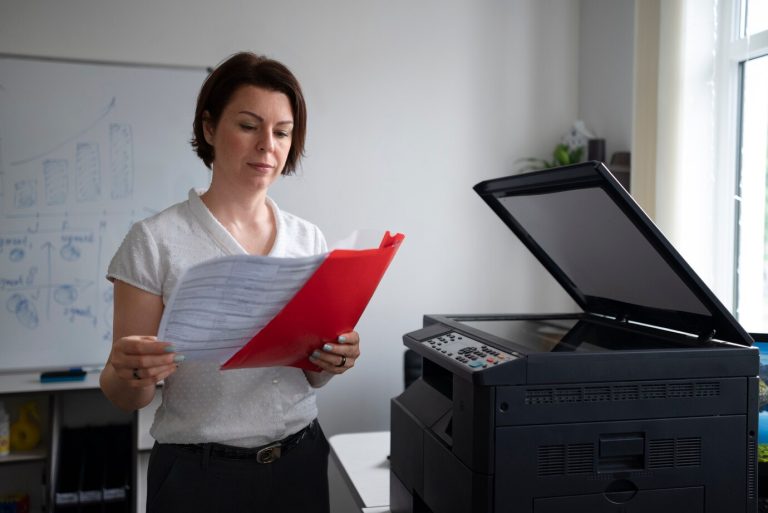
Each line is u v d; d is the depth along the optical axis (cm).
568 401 88
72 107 253
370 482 136
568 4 304
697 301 98
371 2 284
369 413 290
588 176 91
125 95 258
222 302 81
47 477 230
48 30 254
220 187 105
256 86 99
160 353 82
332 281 86
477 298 300
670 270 96
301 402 108
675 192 216
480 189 124
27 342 250
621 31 270
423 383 123
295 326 89
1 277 247
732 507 93
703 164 221
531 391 87
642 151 229
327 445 118
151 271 97
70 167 253
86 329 255
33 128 250
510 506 86
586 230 108
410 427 114
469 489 87
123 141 258
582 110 303
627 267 107
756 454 94
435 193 294
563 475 88
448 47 293
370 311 290
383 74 287
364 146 286
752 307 221
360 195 287
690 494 91
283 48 276
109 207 257
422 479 106
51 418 232
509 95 300
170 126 263
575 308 309
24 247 249
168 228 100
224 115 100
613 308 125
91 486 235
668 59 217
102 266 256
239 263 77
